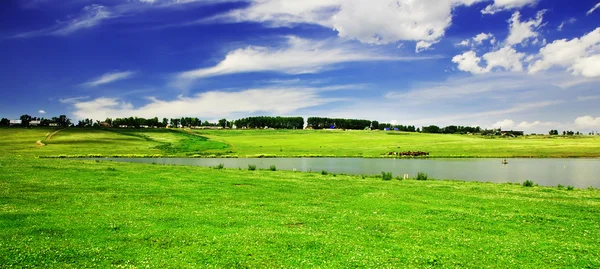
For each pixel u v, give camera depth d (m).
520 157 107.31
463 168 75.12
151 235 16.77
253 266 13.55
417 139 193.62
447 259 14.69
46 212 20.48
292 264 13.81
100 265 13.21
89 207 22.33
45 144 142.00
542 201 28.09
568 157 106.31
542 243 16.94
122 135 186.25
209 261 13.89
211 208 23.09
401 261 14.38
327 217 21.36
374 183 38.88
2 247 14.52
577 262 14.55
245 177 41.25
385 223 20.09
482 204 26.34
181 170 47.38
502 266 14.08
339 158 106.31
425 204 26.08
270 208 23.66
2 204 22.14
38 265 13.05
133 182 33.88
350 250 15.44
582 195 32.62
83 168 43.50
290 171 55.38
